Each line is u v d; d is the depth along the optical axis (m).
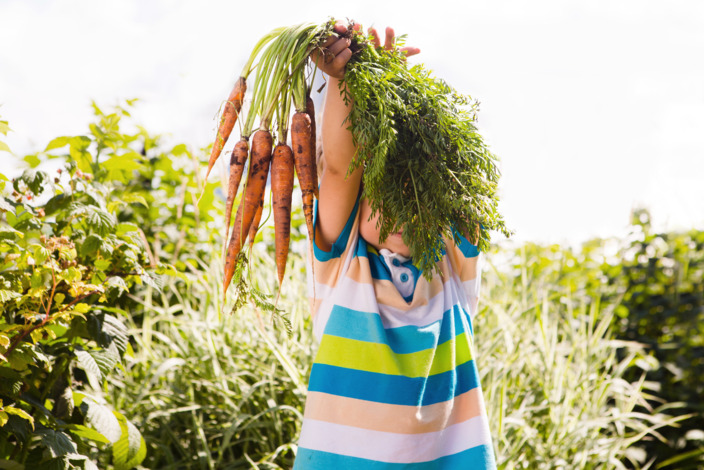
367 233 1.76
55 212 2.13
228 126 1.57
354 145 1.56
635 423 3.12
